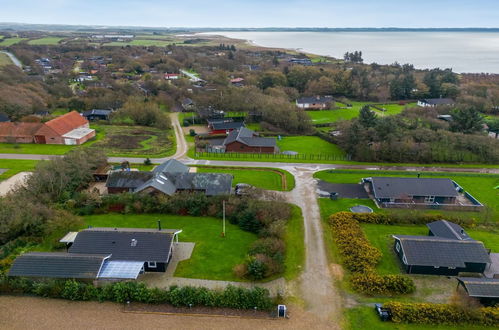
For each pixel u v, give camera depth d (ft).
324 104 465.47
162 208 183.83
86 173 212.43
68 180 194.80
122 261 135.74
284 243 156.76
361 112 306.14
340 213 181.88
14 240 152.76
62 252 147.74
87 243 142.92
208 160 266.57
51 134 297.74
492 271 141.79
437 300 127.34
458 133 287.69
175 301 121.29
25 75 508.53
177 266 143.23
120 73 638.12
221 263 145.79
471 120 308.81
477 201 201.77
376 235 168.76
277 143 319.06
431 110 403.75
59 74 582.35
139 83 545.44
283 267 142.51
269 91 476.95
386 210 191.83
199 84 552.82
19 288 125.90
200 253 152.05
